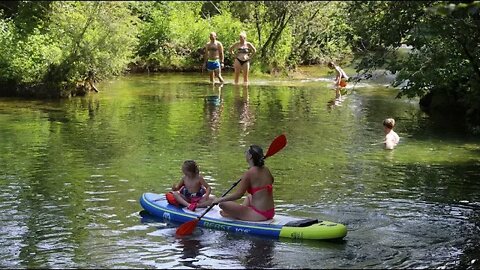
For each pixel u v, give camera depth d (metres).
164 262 6.88
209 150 12.21
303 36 29.36
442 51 13.06
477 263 6.82
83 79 20.11
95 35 20.16
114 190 9.59
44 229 7.92
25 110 16.78
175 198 8.55
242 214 7.97
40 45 19.86
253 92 21.08
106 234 7.77
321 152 12.20
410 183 10.05
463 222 8.21
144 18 29.50
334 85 23.30
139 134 13.72
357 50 16.06
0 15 21.58
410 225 8.08
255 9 28.69
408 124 15.32
